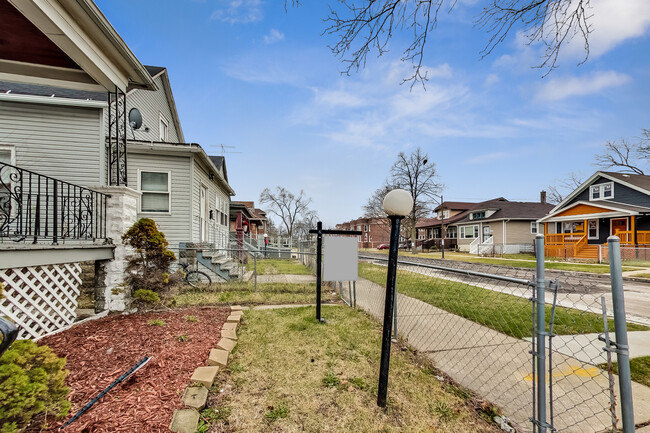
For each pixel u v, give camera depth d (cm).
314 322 434
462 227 3256
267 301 589
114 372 252
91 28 390
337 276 434
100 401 210
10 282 328
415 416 219
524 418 218
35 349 188
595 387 259
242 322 432
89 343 314
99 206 485
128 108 922
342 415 218
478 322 448
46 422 183
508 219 2631
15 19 365
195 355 294
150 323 382
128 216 482
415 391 252
